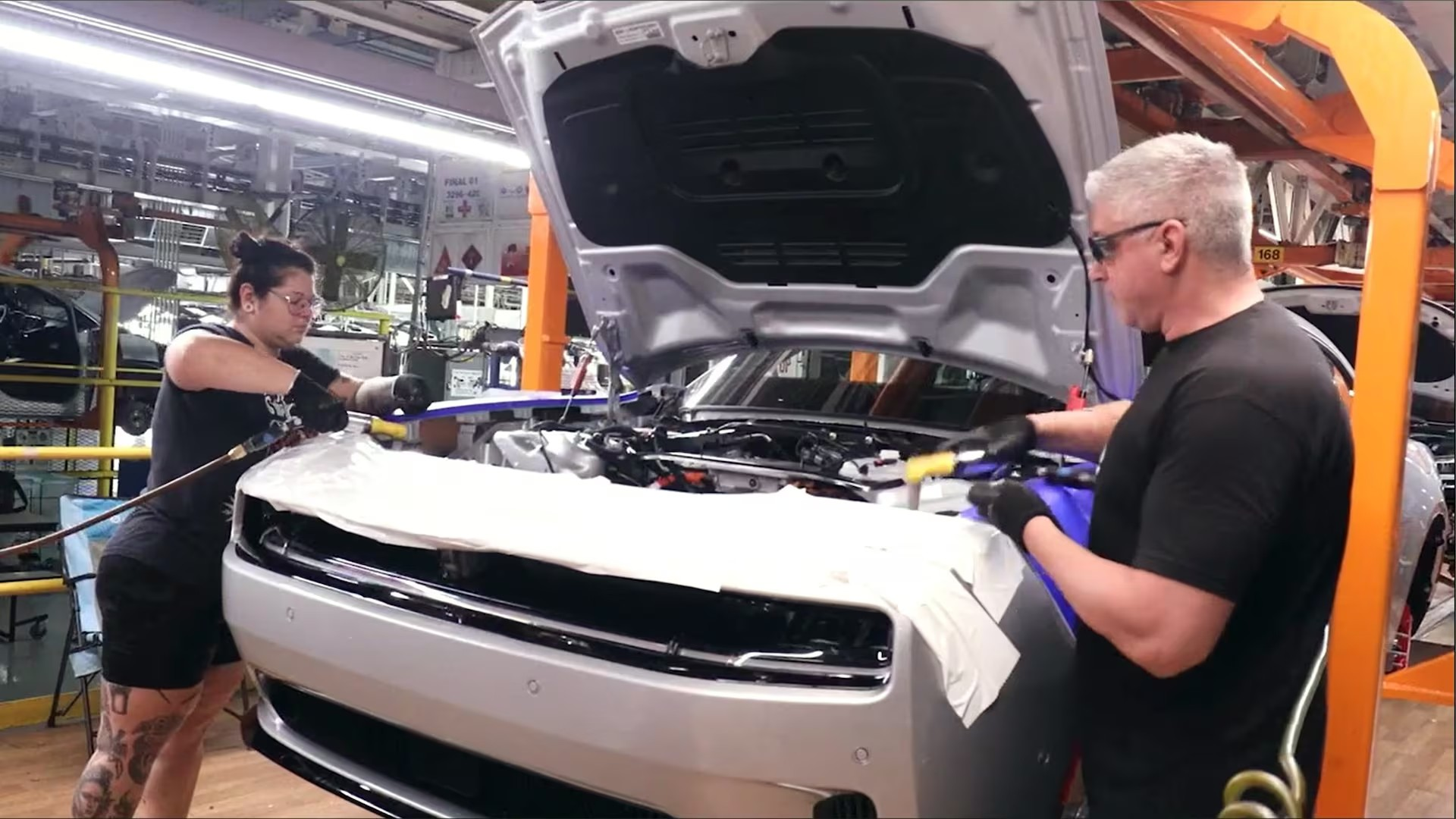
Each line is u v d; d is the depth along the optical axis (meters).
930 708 1.71
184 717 2.71
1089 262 2.36
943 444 2.51
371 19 6.00
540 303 4.41
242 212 8.39
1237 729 1.84
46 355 6.65
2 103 9.38
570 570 2.11
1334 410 1.74
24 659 4.59
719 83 2.48
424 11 6.06
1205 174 1.77
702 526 1.94
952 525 1.93
